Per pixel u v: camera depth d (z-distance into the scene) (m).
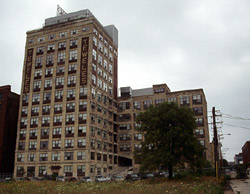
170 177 49.84
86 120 72.94
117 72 96.56
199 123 82.69
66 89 77.62
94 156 73.50
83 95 75.12
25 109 81.12
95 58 80.25
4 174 77.00
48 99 79.06
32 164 75.44
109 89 88.56
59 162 72.62
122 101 94.06
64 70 79.50
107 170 80.12
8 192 30.23
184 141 50.19
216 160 43.28
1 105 83.38
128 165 96.25
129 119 91.50
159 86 95.62
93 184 37.94
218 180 40.84
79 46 79.69
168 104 53.97
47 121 77.38
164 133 50.81
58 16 87.38
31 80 82.81
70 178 57.09
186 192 26.36
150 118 53.12
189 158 51.31
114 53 95.19
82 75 76.81
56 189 30.97
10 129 83.06
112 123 88.25
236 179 54.97
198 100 84.62
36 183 41.88
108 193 26.58
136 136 89.12
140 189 28.69
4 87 84.81
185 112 51.94
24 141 78.44
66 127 74.62
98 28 84.00
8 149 81.19
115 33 97.94
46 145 75.50
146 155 51.56
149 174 64.00
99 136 78.06
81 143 71.81
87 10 85.00
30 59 85.00
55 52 82.19
